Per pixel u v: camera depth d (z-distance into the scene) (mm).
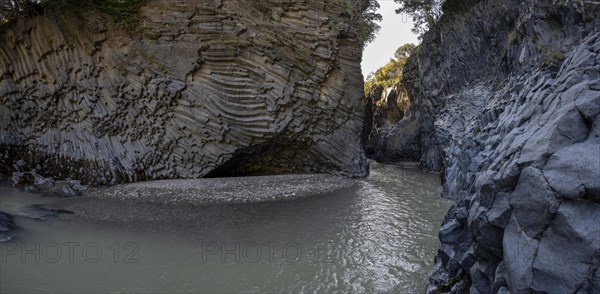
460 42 24469
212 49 18938
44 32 18609
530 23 13031
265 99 19547
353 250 9422
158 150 18859
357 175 21562
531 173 4043
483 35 22688
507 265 4156
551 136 4078
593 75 4785
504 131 7750
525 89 8750
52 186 16938
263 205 14391
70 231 10891
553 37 11695
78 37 18453
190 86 18859
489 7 22094
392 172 24406
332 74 21328
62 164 18594
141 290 7293
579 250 3391
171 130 18859
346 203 14711
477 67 23109
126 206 13977
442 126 21109
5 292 7094
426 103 27250
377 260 8773
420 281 7656
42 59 18656
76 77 18609
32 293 7082
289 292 7238
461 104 21359
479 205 5277
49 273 7996
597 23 9516
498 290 4449
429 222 11844
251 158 21031
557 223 3641
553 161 3883
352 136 21969
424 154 27219
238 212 13352
